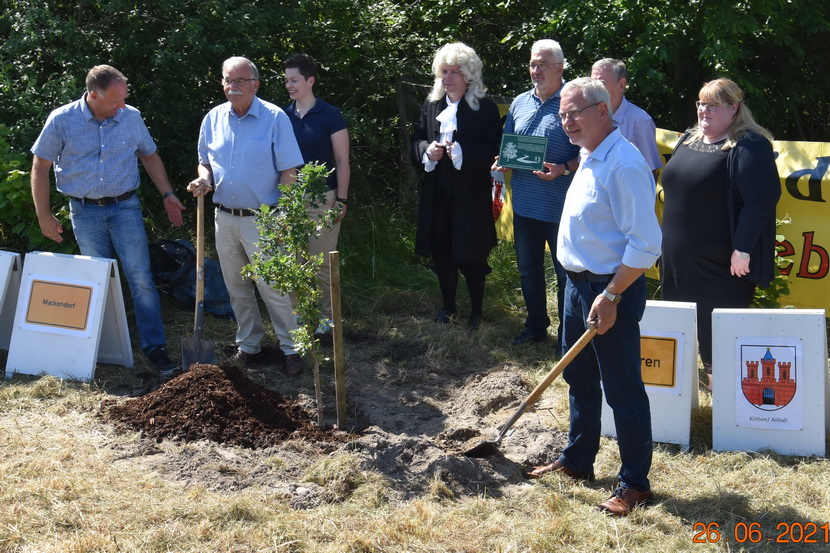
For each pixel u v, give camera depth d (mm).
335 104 9234
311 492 3988
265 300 5516
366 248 8086
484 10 9836
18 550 3443
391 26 9180
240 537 3605
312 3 8500
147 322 5648
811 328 4438
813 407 4438
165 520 3705
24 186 6074
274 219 4645
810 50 9227
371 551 3561
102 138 5414
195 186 5332
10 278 5621
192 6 7637
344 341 6336
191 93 7699
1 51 6977
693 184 4953
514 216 6105
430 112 6336
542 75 5645
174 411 4676
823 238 6176
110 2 7129
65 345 5348
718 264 5008
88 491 3916
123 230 5531
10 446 4359
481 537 3689
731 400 4555
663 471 4344
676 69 9078
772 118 9414
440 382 5652
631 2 8023
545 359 5965
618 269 3600
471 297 6629
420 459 4293
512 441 4711
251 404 4785
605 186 3582
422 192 6469
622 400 3830
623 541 3676
